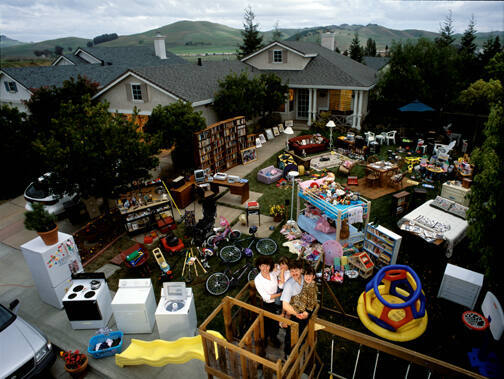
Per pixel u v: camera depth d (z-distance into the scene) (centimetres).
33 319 926
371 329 788
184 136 1750
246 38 4394
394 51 2466
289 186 1666
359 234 1106
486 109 2192
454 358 744
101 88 2270
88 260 1166
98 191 1233
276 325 663
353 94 2933
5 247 1276
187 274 1067
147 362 729
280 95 2486
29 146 1761
